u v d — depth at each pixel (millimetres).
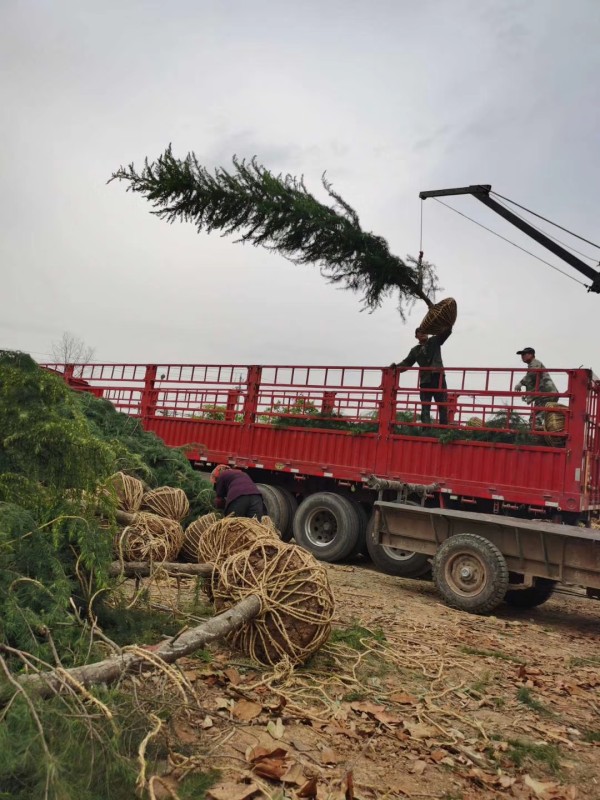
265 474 12219
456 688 4848
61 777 2391
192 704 3732
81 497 4562
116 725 2820
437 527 8852
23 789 2357
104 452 4715
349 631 5859
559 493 8766
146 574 5277
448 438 9688
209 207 10867
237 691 4191
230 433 12367
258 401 12102
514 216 11992
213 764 3230
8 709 2580
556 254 12000
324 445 11148
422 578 10328
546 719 4477
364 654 5184
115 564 5043
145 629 4707
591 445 9211
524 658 6008
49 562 3895
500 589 7773
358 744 3701
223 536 5457
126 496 7160
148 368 13805
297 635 4684
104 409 10000
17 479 4344
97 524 4676
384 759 3568
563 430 8891
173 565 5273
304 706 4152
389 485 9836
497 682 5137
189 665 4566
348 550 10672
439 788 3322
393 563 10062
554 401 9273
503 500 9266
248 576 4816
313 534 11156
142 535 6051
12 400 4641
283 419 11680
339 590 8258
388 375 10555
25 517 3979
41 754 2408
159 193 10812
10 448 4504
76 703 2887
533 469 9031
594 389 9242
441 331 10797
